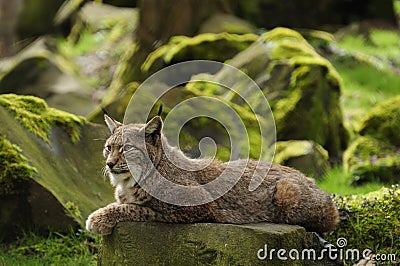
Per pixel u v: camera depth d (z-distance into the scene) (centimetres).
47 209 1010
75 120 1159
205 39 1598
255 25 2298
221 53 1585
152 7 1816
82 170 1119
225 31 1806
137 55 1803
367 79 1933
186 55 1585
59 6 2580
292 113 1347
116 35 2358
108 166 758
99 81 2075
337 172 1287
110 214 770
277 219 801
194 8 1833
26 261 952
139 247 760
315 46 2128
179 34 1812
